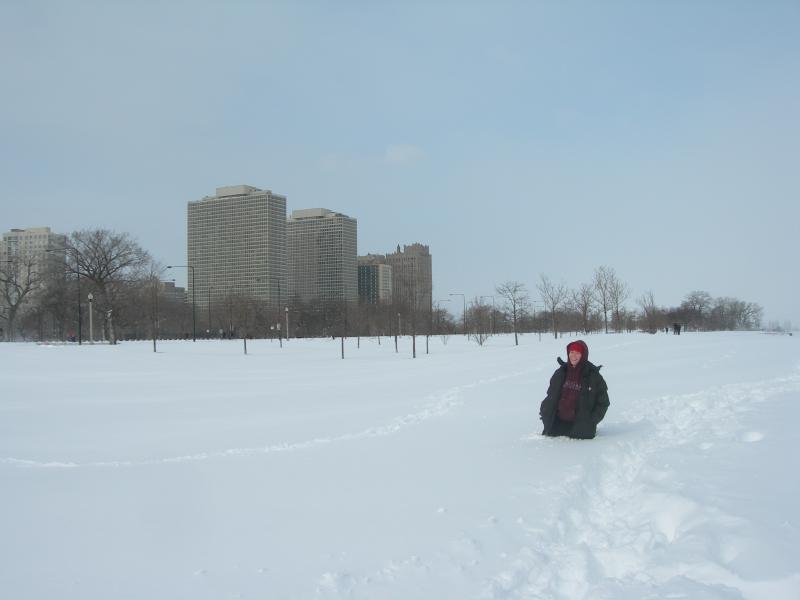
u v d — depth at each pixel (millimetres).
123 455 9328
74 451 9719
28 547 5125
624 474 7312
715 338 38750
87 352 39375
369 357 37719
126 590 4273
